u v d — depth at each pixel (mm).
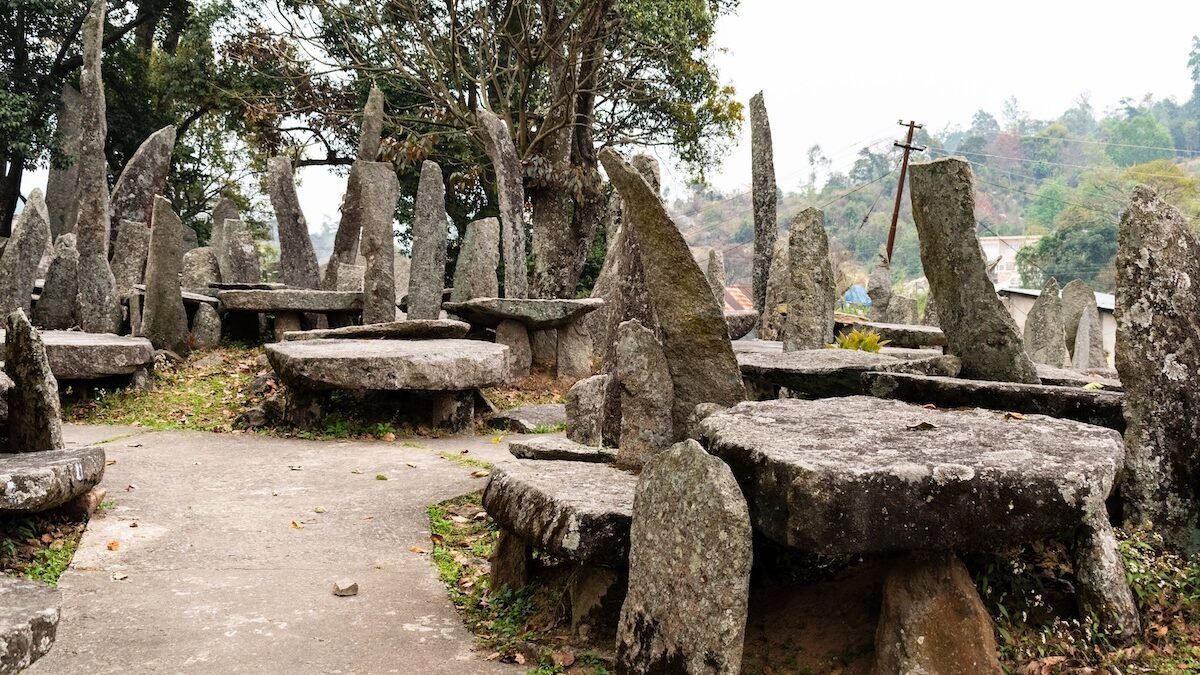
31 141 22281
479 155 24438
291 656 4105
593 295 14508
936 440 3848
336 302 13203
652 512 3727
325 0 23688
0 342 8922
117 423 9297
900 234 51375
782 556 4484
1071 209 39719
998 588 4066
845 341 9250
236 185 30312
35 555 5148
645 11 21969
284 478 7172
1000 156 64500
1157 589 4203
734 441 3811
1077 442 3918
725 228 57375
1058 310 14836
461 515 6371
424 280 13195
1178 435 4770
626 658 3693
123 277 13719
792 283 9594
